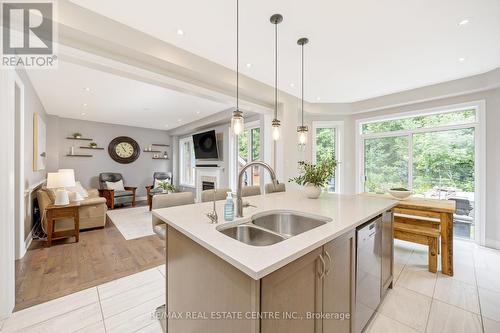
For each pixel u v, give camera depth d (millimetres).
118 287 2102
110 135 6738
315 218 1582
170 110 5188
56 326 1593
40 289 2049
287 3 1818
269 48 2529
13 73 1713
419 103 3945
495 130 3197
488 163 3252
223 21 2055
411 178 4109
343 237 1284
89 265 2547
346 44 2447
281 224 1781
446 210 2350
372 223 1649
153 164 7668
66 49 1967
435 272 2410
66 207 3207
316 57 2742
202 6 1854
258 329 800
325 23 2082
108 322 1644
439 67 3025
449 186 3684
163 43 2381
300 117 4906
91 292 2018
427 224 2629
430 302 1900
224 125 6023
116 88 3695
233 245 986
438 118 3830
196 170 7012
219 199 2572
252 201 2148
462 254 2947
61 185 3500
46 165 5504
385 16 1979
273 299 854
